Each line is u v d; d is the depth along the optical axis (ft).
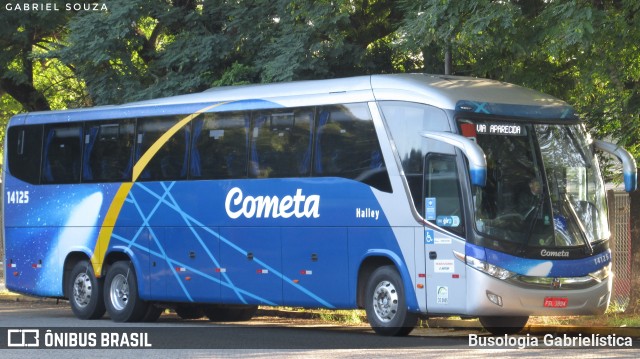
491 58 82.64
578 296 71.10
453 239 70.08
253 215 81.97
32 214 98.63
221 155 84.69
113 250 91.86
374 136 74.84
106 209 92.68
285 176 80.02
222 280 84.02
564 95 83.76
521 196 70.95
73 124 96.27
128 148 91.61
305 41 93.15
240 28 97.86
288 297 79.66
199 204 85.71
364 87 76.13
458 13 74.54
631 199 84.07
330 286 77.00
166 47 100.94
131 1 99.96
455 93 72.28
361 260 75.00
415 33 76.02
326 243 77.10
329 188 77.10
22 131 100.22
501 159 71.00
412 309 72.08
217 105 85.40
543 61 83.05
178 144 87.81
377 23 97.81
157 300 89.20
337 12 92.63
